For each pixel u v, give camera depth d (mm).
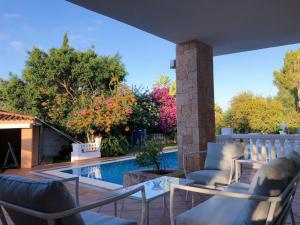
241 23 5066
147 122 15742
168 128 17078
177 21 4926
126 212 3824
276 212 1999
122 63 15703
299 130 6527
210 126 6449
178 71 6383
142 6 4273
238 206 2408
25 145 9727
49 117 14539
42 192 1539
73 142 13688
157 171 5418
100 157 12219
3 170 8977
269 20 4926
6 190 1727
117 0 4062
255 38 5953
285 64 21656
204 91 6270
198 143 6000
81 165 9961
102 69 14969
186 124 6230
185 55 6250
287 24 5148
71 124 12625
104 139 12703
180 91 6348
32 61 14492
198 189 2312
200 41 6152
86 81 14766
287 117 17250
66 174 8078
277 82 22109
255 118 15391
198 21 4930
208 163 4465
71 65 14648
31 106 14594
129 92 13477
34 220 1704
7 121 9469
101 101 12906
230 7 4371
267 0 4141
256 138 6941
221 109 19969
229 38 5949
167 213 3723
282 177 1951
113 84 14977
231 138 7320
